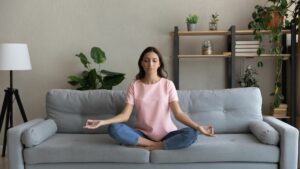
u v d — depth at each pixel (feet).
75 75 11.78
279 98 10.30
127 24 11.61
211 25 10.82
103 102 8.70
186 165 6.95
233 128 8.39
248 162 6.96
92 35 11.69
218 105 8.57
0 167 9.39
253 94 8.63
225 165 6.95
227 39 11.30
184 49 11.51
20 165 6.98
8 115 10.59
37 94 11.89
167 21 11.47
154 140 7.31
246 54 10.52
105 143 7.24
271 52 10.55
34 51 11.81
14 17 11.77
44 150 6.92
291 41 10.14
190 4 11.39
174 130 7.30
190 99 8.66
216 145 6.90
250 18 11.23
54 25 11.73
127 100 7.63
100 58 10.73
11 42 11.81
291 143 6.73
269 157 6.86
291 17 10.88
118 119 7.26
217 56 10.64
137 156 6.84
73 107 8.73
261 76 11.39
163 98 7.50
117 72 11.69
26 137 6.89
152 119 7.38
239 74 11.39
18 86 11.90
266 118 8.55
